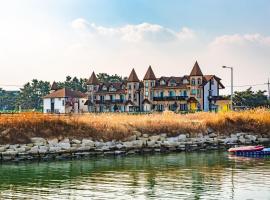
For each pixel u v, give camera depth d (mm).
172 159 42531
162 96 114125
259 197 25500
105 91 126125
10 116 47688
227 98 106125
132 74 120375
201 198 25328
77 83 192250
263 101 123125
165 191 27203
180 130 53562
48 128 46625
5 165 38844
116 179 31344
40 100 187750
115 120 52719
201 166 37312
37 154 42719
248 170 34781
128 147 47562
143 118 55781
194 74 108375
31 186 29094
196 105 107750
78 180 31094
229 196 25750
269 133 60062
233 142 55594
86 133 47750
